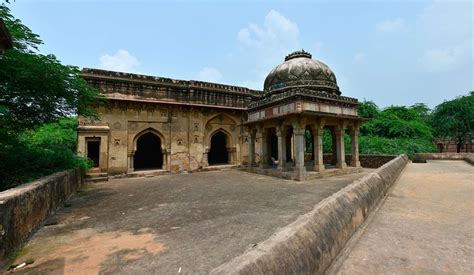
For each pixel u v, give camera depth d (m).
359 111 19.45
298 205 5.40
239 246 3.22
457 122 20.33
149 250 3.20
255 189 7.56
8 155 6.35
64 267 2.79
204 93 13.88
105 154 10.86
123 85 11.60
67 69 6.35
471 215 4.06
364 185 4.34
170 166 12.67
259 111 11.82
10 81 5.41
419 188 6.48
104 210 5.29
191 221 4.41
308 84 10.95
